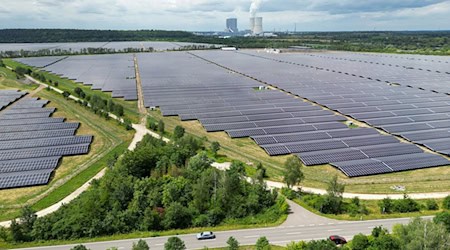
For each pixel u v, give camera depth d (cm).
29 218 5184
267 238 4997
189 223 5434
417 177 6969
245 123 10006
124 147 8688
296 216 5588
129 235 5091
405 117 10431
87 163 7738
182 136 8831
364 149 8006
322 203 5722
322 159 7612
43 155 7969
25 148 8406
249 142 8881
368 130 9300
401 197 6212
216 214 5556
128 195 5841
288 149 8188
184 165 7162
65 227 5078
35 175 6888
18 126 9950
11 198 6206
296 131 9344
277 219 5525
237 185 6066
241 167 6881
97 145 8831
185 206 5797
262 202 5894
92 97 12019
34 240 4984
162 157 7050
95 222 5138
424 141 8581
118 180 6078
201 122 10212
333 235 5038
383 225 5303
